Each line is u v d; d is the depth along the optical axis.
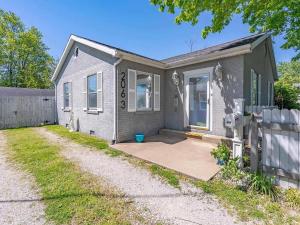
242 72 5.71
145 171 3.88
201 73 6.82
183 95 7.42
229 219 2.27
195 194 2.91
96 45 7.06
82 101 8.62
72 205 2.58
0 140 7.00
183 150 5.26
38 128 10.39
